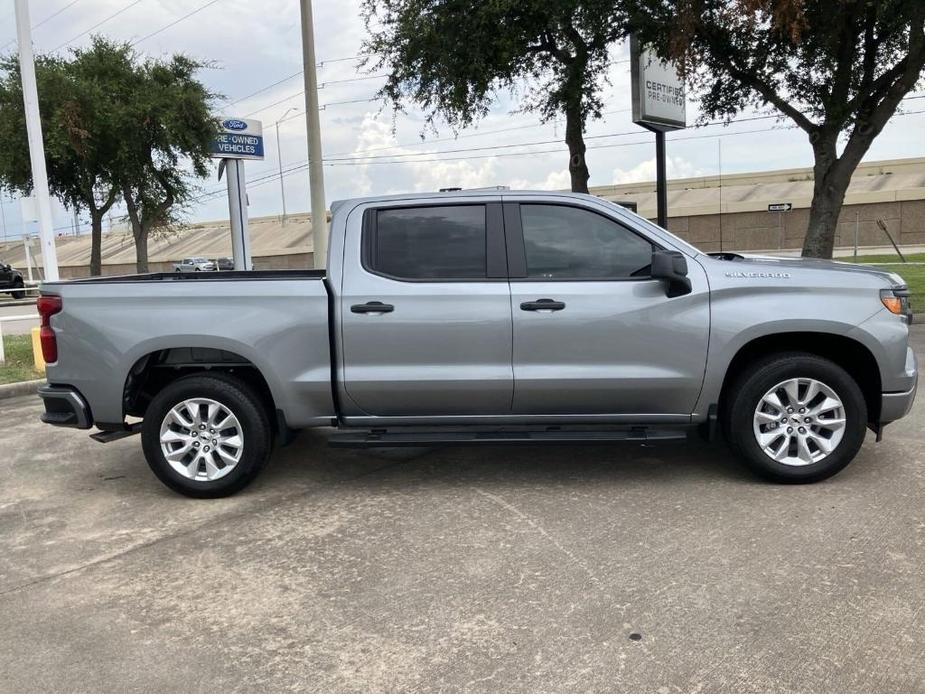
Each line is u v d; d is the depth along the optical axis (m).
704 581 3.59
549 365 4.75
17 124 18.41
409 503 4.81
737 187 52.41
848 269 4.91
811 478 4.81
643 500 4.69
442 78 12.91
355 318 4.76
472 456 5.79
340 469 5.59
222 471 4.99
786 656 2.96
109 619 3.45
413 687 2.84
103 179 20.94
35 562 4.11
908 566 3.67
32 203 10.77
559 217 4.86
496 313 4.71
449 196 4.91
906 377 4.75
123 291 4.88
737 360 4.97
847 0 10.85
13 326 17.80
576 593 3.52
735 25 12.04
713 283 4.71
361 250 4.88
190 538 4.37
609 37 12.00
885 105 12.39
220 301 4.83
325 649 3.13
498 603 3.46
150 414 4.93
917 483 4.80
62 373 4.93
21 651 3.19
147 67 20.83
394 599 3.54
